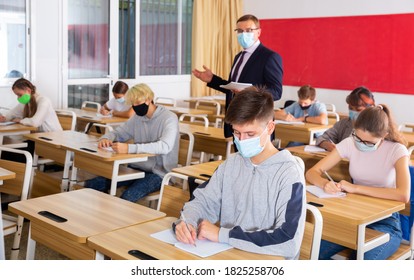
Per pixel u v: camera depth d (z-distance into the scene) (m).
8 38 5.89
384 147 2.57
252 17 3.45
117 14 7.03
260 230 1.71
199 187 1.99
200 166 3.13
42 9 6.14
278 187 1.76
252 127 1.73
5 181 2.84
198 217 1.87
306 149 3.63
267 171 1.79
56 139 3.84
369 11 7.05
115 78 7.11
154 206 3.71
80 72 6.73
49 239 2.09
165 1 7.68
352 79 7.31
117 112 5.49
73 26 6.56
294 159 1.81
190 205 1.92
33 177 3.28
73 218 1.98
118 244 1.71
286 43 8.01
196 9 7.79
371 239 2.24
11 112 5.07
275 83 3.38
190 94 8.15
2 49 5.85
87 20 6.71
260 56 3.41
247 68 3.45
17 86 4.71
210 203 1.92
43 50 6.22
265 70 3.38
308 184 2.66
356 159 2.65
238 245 1.69
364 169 2.62
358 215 2.18
